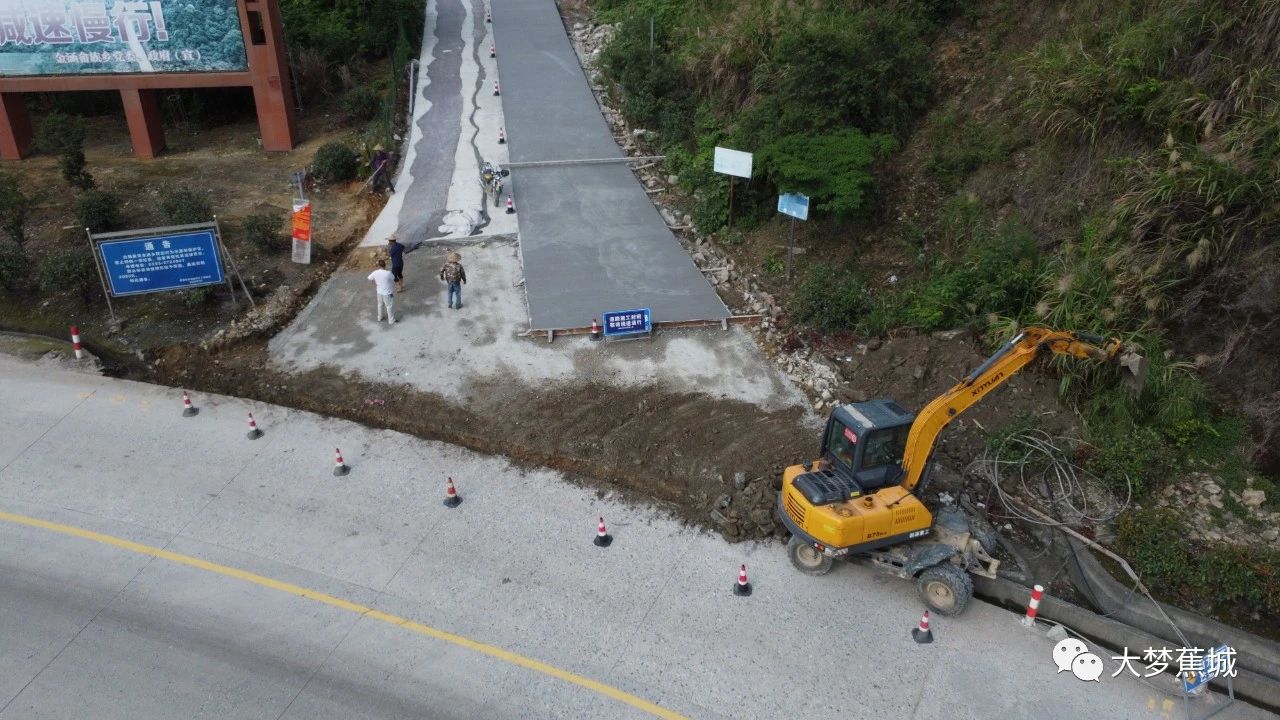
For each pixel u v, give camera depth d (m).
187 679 10.07
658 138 24.48
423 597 11.27
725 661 10.44
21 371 15.78
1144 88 15.85
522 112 26.42
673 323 17.12
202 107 26.34
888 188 19.53
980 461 13.41
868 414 11.27
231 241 19.69
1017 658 10.59
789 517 11.62
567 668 10.31
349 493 13.10
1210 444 13.24
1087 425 13.65
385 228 20.69
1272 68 14.87
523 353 16.34
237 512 12.66
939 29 21.98
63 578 11.42
